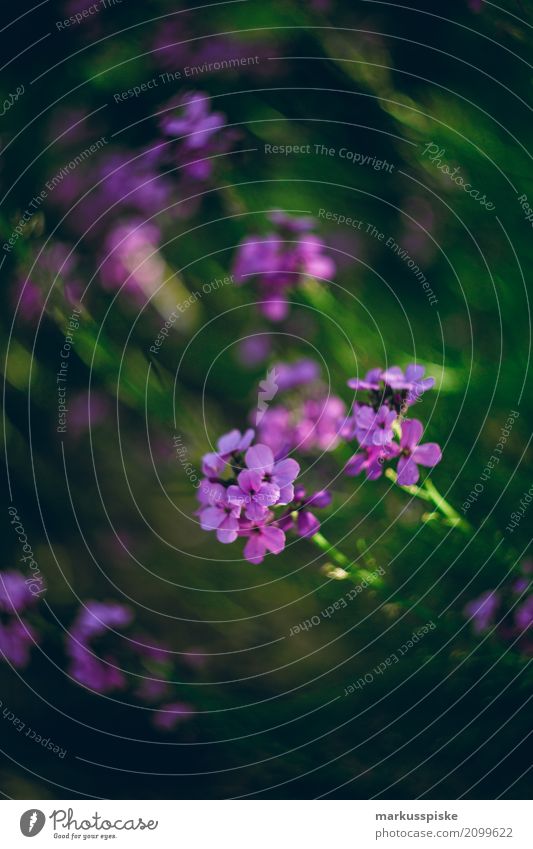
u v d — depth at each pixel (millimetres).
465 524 573
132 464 718
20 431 719
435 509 593
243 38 729
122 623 642
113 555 697
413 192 708
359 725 608
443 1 702
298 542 669
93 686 633
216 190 702
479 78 691
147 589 685
